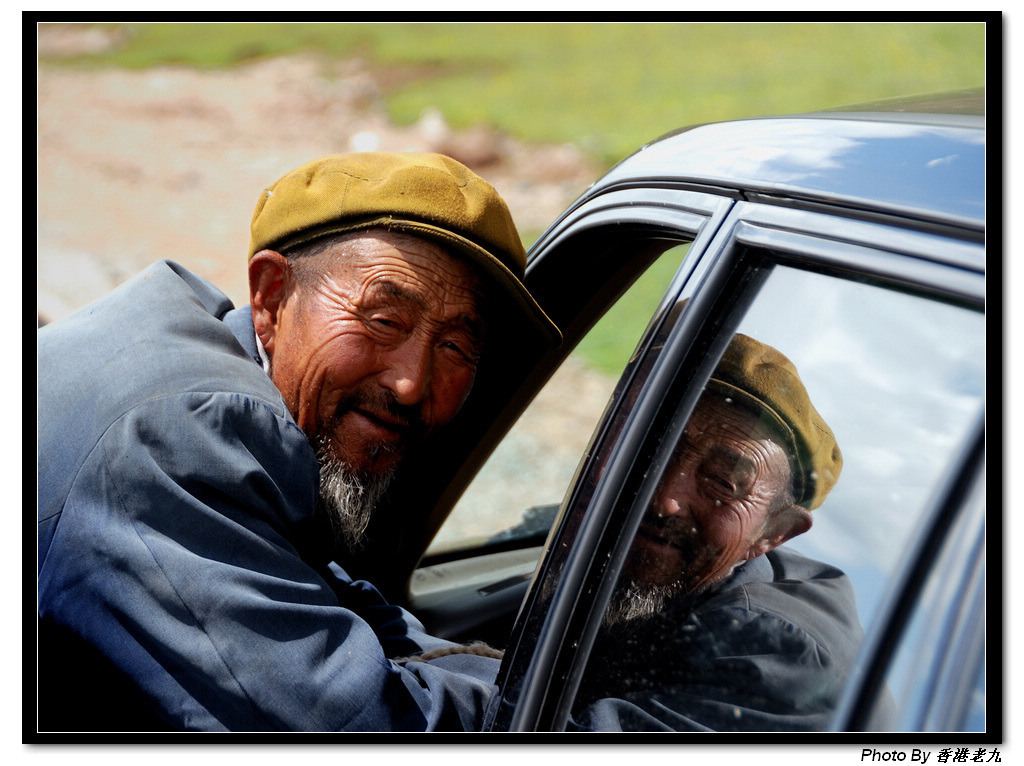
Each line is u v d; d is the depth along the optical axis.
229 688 1.11
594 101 12.41
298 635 1.15
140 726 1.17
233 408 1.24
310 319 1.38
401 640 1.45
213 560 1.16
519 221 8.82
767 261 0.95
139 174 11.37
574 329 1.68
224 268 8.46
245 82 15.43
